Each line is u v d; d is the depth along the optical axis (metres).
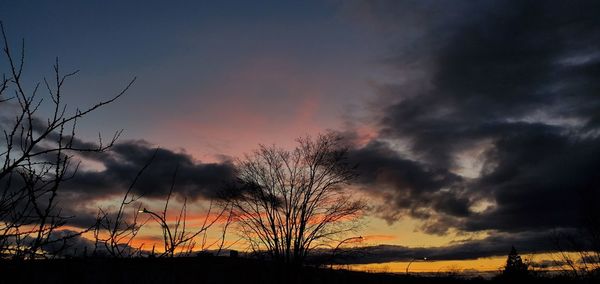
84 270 3.03
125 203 3.47
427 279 32.97
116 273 3.13
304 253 36.19
